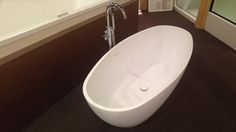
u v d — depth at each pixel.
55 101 1.60
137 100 1.51
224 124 1.37
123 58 1.64
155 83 1.66
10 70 1.14
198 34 2.51
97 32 1.71
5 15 1.64
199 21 2.60
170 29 1.84
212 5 2.40
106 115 1.04
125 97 1.54
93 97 1.28
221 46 2.24
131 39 1.65
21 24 1.48
